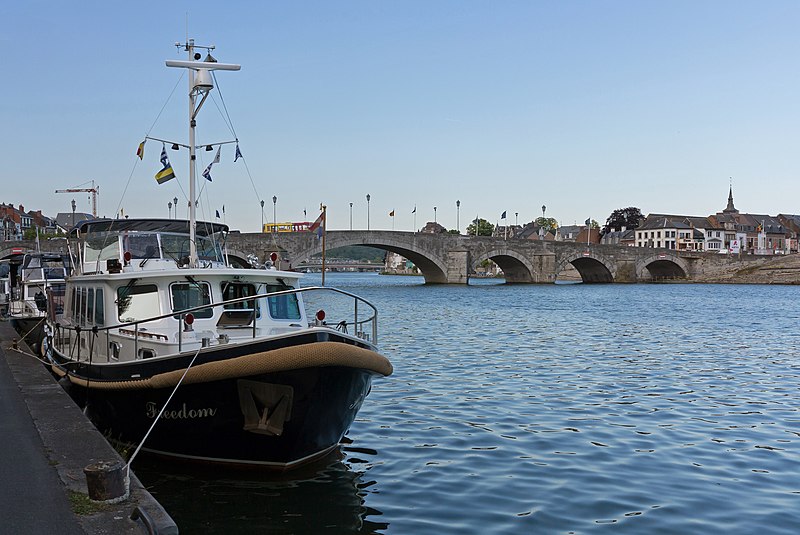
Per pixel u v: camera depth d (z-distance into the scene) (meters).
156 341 12.02
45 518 6.84
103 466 7.40
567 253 112.00
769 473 11.84
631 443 13.79
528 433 14.57
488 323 42.22
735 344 31.75
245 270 12.80
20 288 28.75
